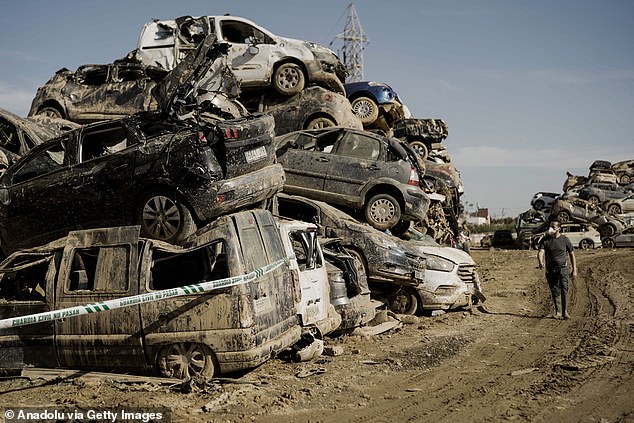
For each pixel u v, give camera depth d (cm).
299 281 795
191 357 688
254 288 696
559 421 586
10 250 1001
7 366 743
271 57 1545
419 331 1083
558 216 3669
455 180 2423
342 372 778
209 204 837
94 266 792
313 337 833
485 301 1461
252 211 762
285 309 757
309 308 830
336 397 664
